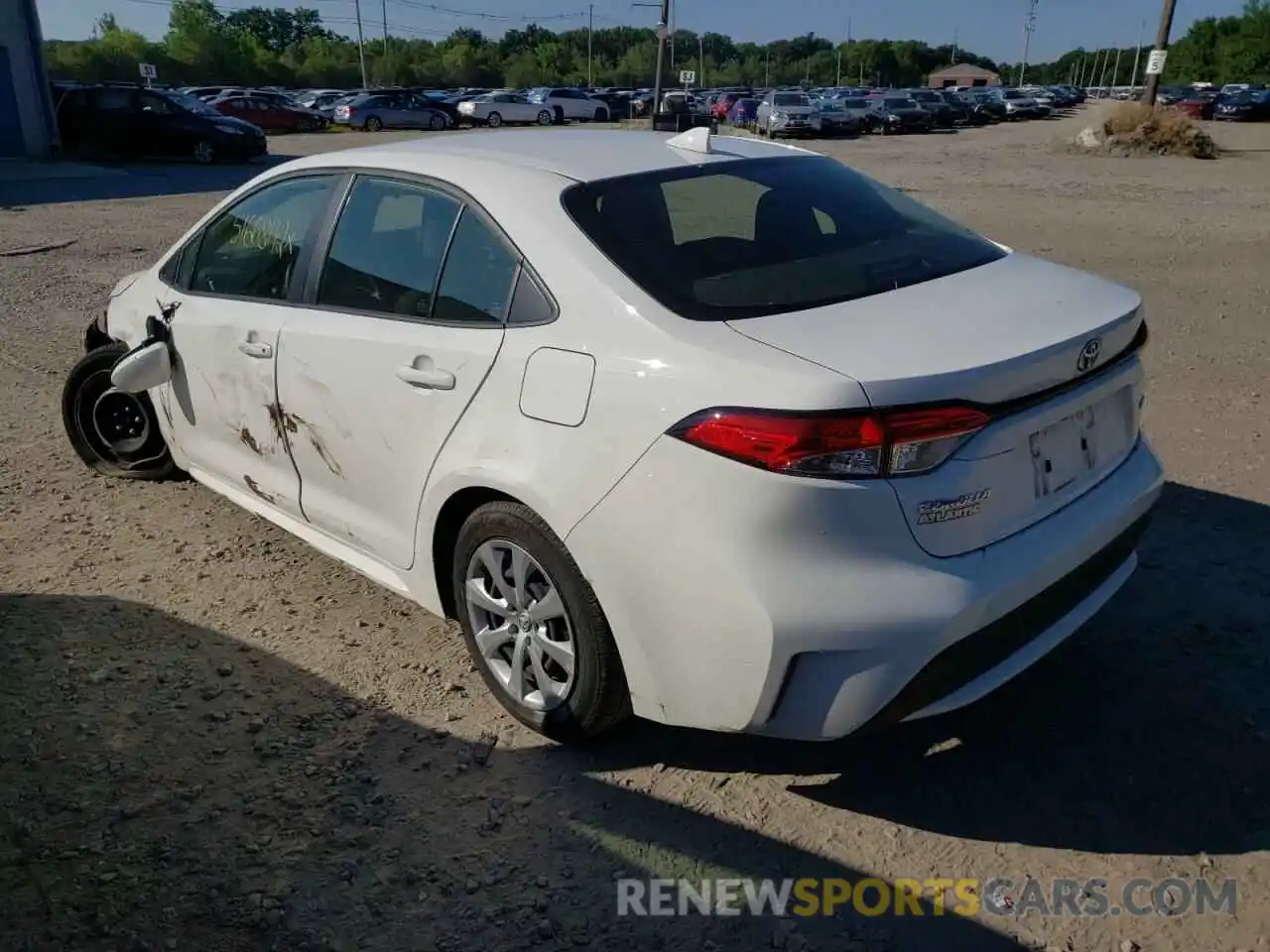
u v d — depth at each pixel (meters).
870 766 3.04
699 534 2.51
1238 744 3.09
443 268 3.22
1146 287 9.56
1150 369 6.82
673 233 2.99
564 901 2.57
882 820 2.83
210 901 2.56
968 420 2.45
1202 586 3.95
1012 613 2.61
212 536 4.59
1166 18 28.86
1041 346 2.59
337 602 4.02
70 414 5.16
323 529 3.81
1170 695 3.31
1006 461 2.58
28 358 7.39
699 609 2.55
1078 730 3.17
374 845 2.75
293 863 2.69
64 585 4.14
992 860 2.69
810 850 2.73
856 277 2.96
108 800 2.90
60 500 4.97
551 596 2.95
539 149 3.47
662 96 42.81
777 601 2.44
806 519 2.41
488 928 2.49
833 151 30.81
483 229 3.12
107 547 4.48
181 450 4.63
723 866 2.68
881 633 2.43
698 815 2.86
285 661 3.60
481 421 2.99
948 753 3.09
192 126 25.06
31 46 24.73
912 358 2.46
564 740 3.11
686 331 2.62
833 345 2.52
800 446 2.37
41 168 23.33
